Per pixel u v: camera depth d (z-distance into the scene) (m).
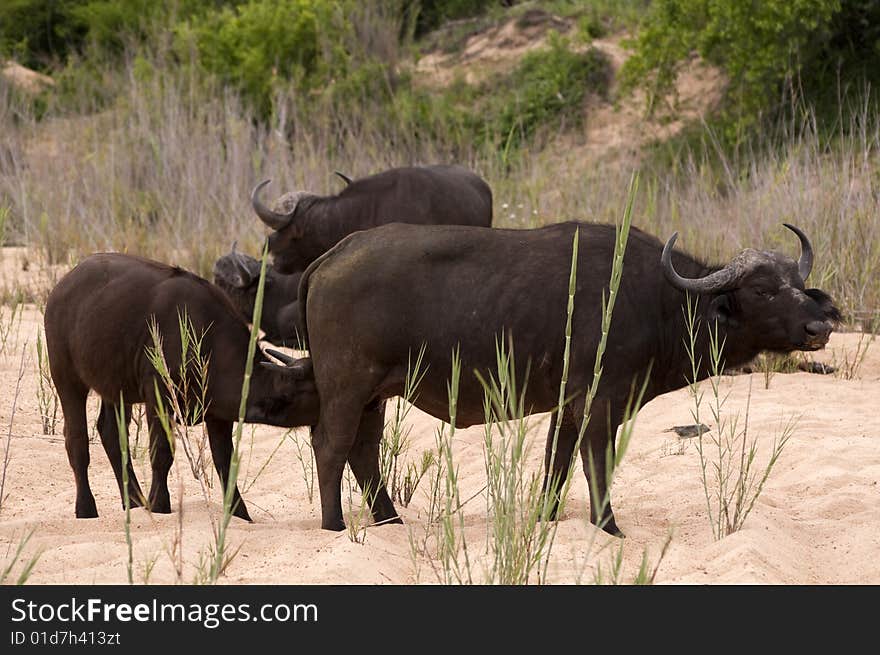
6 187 66.62
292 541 22.47
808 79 78.88
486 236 24.22
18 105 85.69
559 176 64.69
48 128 80.31
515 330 23.44
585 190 60.31
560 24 107.56
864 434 32.69
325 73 90.06
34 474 28.97
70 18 112.12
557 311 23.44
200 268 54.12
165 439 25.02
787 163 52.34
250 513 26.45
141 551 21.20
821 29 76.56
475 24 111.12
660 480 28.70
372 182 42.00
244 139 66.12
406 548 22.42
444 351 23.69
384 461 26.67
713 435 32.62
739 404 36.28
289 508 27.14
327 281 24.09
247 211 60.09
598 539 22.55
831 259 47.66
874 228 48.53
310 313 24.38
